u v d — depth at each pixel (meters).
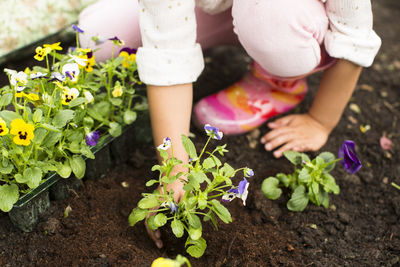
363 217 0.87
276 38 0.80
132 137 0.91
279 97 0.97
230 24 0.98
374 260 0.81
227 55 1.17
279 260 0.79
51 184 0.78
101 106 0.83
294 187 0.87
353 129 1.01
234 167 0.91
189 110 0.80
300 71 0.85
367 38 0.81
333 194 0.90
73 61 0.79
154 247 0.80
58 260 0.77
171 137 0.79
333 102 0.90
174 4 0.73
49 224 0.79
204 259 0.79
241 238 0.81
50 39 1.04
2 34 0.95
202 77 1.09
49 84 0.79
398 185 0.92
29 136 0.71
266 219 0.84
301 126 0.94
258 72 0.96
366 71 1.17
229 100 0.96
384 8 1.45
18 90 0.74
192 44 0.77
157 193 0.76
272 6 0.78
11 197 0.74
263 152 0.95
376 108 1.07
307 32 0.80
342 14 0.79
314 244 0.82
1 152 0.73
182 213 0.76
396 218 0.87
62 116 0.75
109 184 0.87
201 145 0.93
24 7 0.98
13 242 0.78
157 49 0.76
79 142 0.80
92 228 0.81
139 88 0.93
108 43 0.92
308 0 0.79
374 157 0.96
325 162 0.85
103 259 0.77
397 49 1.26
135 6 0.93
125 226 0.82
